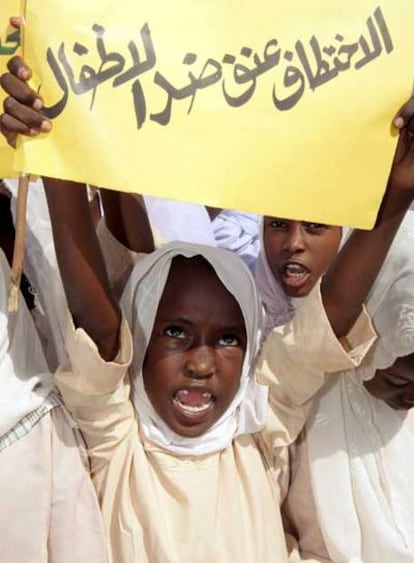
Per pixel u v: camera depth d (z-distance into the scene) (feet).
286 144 4.69
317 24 4.67
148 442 5.38
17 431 5.17
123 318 5.08
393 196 4.90
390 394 5.63
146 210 6.81
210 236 8.27
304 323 5.09
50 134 4.44
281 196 4.72
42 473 5.14
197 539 5.20
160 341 5.31
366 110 4.74
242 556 5.21
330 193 4.77
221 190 4.65
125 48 4.49
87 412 5.25
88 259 4.87
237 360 5.38
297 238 6.23
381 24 4.71
